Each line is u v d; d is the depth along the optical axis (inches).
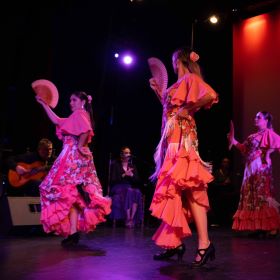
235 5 270.7
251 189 186.4
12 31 240.7
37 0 242.4
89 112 140.2
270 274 90.3
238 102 276.2
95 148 302.7
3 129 242.1
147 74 319.0
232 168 277.0
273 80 258.7
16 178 173.0
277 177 244.2
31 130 249.3
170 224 95.7
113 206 226.5
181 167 96.8
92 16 282.7
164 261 103.1
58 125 137.9
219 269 94.7
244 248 136.6
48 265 95.1
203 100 97.3
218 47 297.1
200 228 97.7
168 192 96.1
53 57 263.6
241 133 272.4
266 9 267.1
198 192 98.1
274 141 182.5
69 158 133.5
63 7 258.1
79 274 85.4
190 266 96.1
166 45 305.7
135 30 305.7
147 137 318.7
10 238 147.9
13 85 245.3
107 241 146.0
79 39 280.1
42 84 139.9
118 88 309.6
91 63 290.0
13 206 158.6
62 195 129.5
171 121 101.3
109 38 295.6
